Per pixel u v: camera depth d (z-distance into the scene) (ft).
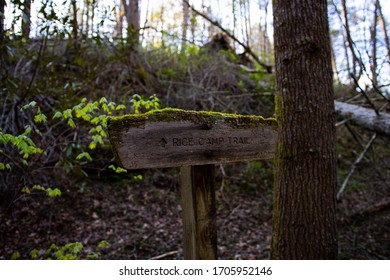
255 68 26.71
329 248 8.06
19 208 12.94
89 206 14.58
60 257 7.06
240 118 5.58
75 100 13.61
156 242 13.42
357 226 15.47
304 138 8.20
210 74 20.90
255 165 19.85
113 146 4.16
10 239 11.75
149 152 4.43
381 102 19.77
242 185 18.84
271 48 47.32
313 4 8.44
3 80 11.32
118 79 17.52
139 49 21.61
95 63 14.49
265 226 15.93
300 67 8.35
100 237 13.09
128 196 15.97
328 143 8.29
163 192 16.92
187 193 5.47
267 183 19.34
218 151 5.21
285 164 8.47
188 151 4.84
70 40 11.59
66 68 15.88
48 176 14.35
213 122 5.20
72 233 12.98
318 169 8.11
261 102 21.98
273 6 9.27
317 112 8.22
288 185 8.35
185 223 5.56
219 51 23.41
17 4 8.77
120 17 22.85
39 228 12.71
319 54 8.36
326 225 8.05
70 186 15.03
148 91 18.66
